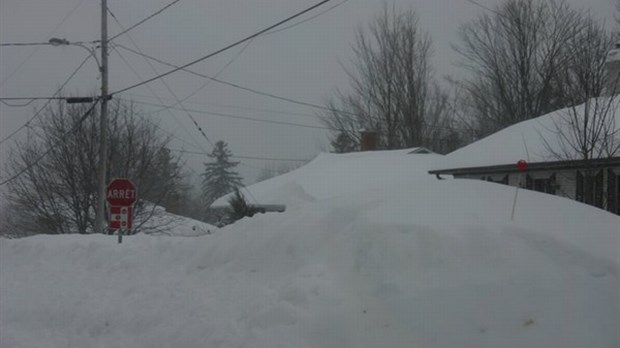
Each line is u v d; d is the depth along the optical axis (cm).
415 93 4016
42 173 2756
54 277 896
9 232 2917
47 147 2784
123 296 704
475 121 3981
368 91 4094
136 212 2770
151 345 565
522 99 3478
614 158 1203
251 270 625
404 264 507
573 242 511
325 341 466
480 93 3806
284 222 662
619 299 466
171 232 2884
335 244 577
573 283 473
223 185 8888
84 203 2728
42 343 658
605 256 500
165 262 781
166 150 3033
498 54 3622
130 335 607
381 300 483
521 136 1806
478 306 461
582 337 438
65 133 2739
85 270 888
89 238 1258
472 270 488
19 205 2883
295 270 579
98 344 614
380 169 2700
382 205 602
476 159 1822
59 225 2755
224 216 2616
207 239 768
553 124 1612
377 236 541
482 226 526
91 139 2711
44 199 2761
